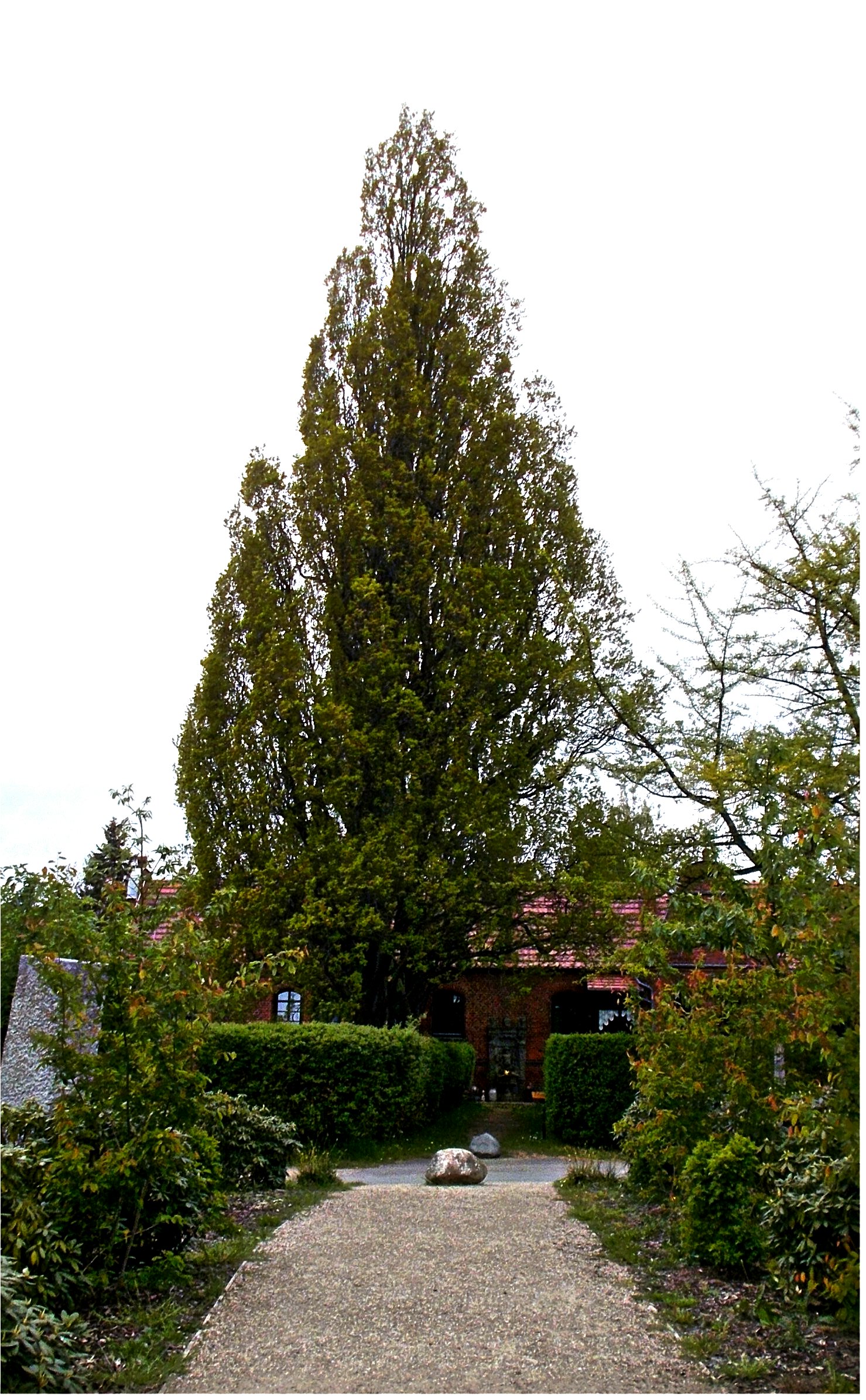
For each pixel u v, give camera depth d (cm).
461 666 1950
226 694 1995
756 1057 793
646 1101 931
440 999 2830
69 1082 673
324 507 2055
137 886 718
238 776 1898
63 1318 543
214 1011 721
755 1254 678
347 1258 738
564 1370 521
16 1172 625
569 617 1981
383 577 2091
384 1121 1559
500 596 2025
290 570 2109
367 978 1950
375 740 1862
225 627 2038
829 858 613
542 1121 2027
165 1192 694
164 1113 667
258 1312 613
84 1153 623
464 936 1994
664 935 847
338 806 1847
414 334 2242
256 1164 1050
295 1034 1490
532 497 2158
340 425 2166
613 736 1922
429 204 2334
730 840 1579
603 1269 709
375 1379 510
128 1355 539
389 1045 1591
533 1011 2694
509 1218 884
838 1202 589
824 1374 511
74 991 657
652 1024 891
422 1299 639
